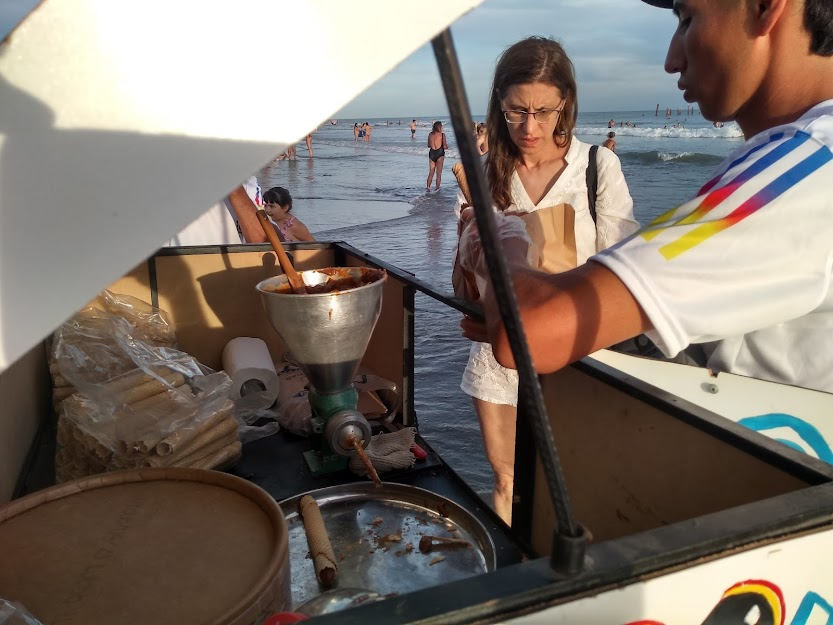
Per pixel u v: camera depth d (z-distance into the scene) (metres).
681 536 0.45
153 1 0.27
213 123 0.29
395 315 1.56
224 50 0.28
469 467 2.71
